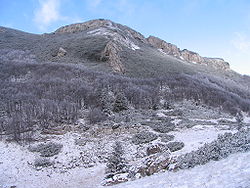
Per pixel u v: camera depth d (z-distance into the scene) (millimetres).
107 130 21875
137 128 22531
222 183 6598
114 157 13562
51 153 16797
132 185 9375
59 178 14023
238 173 6930
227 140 10273
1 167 14672
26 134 19562
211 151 9641
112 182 11398
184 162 9820
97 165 15836
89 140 19547
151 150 16516
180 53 102125
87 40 68000
